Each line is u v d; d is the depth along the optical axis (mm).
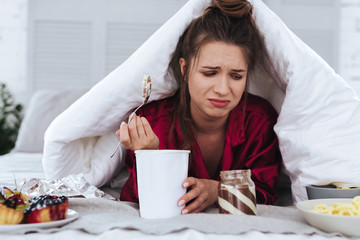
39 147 2420
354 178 891
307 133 964
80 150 1135
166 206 734
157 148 898
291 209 814
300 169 973
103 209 786
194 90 969
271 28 987
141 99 1057
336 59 3625
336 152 921
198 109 1042
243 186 755
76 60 3471
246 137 1090
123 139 859
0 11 3385
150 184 732
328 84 975
